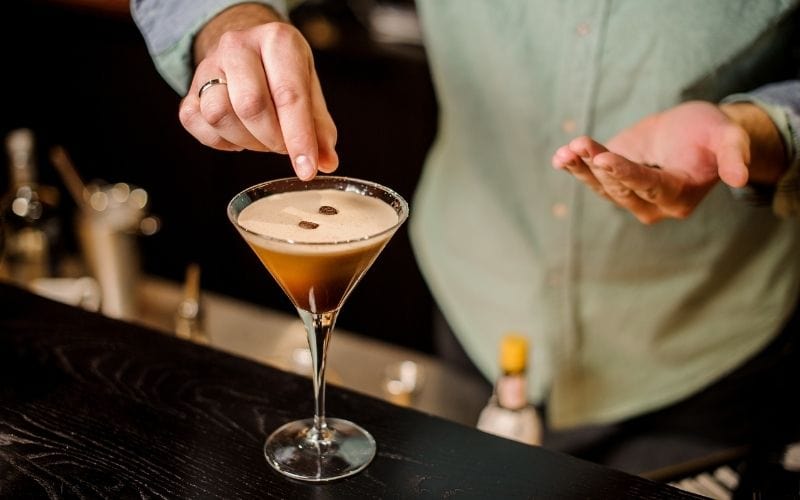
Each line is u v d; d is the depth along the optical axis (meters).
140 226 1.59
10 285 0.99
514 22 1.13
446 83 1.21
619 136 0.91
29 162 1.44
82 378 0.87
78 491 0.76
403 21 2.07
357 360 1.51
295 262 0.72
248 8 0.96
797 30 1.10
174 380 0.87
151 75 2.30
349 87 2.08
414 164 2.08
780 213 1.00
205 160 2.31
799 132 0.92
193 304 1.34
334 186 0.81
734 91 1.10
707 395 1.23
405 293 2.20
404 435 0.82
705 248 1.16
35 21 2.41
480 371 1.36
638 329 1.21
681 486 0.87
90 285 1.37
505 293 1.26
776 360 1.21
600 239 1.17
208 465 0.79
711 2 1.06
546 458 0.80
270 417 0.84
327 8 2.09
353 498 0.76
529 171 1.18
